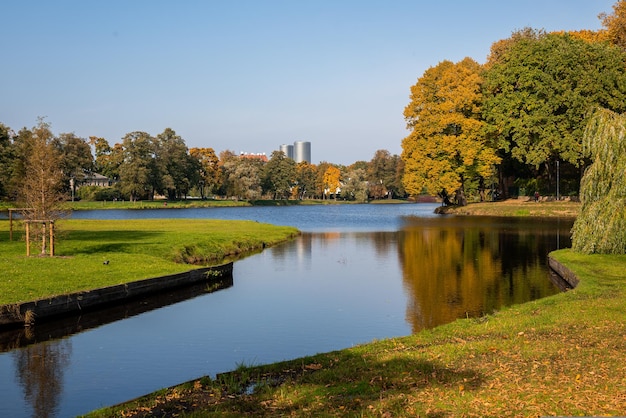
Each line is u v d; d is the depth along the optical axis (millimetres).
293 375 9469
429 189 64000
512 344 10492
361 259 28391
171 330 14648
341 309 17000
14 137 80125
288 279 22609
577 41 56875
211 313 16625
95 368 11578
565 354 9672
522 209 57344
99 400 9875
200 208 107125
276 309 17125
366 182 141125
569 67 54531
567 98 53906
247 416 7379
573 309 13547
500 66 60094
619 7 59750
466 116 63438
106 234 34156
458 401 7535
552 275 22266
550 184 63344
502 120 58594
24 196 23641
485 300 17797
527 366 9086
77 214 77625
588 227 23625
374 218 66875
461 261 26656
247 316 16219
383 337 13773
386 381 8641
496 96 59906
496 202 65250
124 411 7906
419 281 21625
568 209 54781
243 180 119688
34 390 10344
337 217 71250
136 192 102500
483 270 23859
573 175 64312
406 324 15102
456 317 15680
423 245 33969
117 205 97938
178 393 8641
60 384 10664
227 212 88500
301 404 7754
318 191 149750
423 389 8133
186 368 11562
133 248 26750
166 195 120562
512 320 12773
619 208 22875
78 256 23141
